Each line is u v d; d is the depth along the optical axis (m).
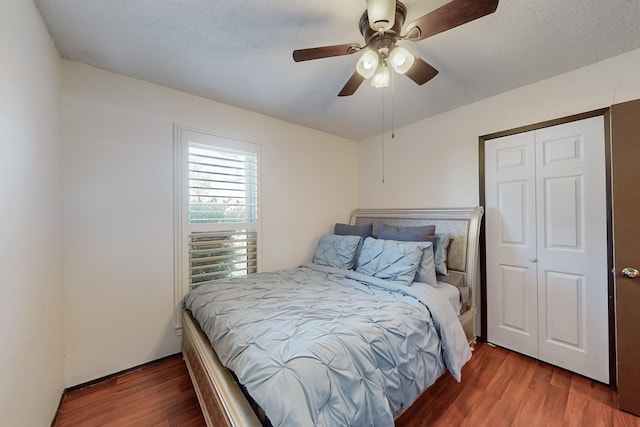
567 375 1.95
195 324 1.92
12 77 1.07
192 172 2.33
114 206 1.95
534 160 2.17
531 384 1.85
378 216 3.26
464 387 1.82
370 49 1.40
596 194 1.88
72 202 1.79
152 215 2.12
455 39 1.61
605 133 1.83
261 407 0.96
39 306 1.34
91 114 1.86
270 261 2.84
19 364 1.12
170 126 2.21
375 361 1.23
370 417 1.08
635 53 1.73
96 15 1.40
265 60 1.83
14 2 1.09
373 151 3.53
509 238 2.32
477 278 2.50
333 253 2.81
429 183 2.90
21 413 1.13
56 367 1.61
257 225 2.73
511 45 1.67
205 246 2.40
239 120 2.61
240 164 2.64
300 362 1.03
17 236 1.11
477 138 2.51
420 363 1.44
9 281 1.04
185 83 2.13
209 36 1.58
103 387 1.83
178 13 1.39
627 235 1.60
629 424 1.49
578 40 1.62
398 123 3.07
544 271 2.13
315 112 2.74
